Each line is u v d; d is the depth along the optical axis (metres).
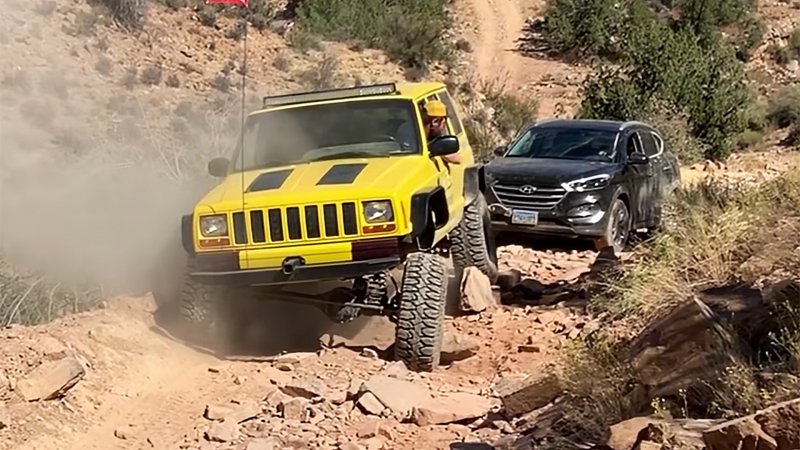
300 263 9.80
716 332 7.34
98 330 9.70
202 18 33.47
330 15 39.81
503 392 8.84
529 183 17.08
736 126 35.50
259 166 11.10
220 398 8.95
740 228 11.19
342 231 9.75
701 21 52.50
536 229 17.06
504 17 53.88
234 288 10.41
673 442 6.19
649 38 36.12
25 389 8.10
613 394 7.54
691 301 7.78
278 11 40.91
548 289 13.39
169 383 9.32
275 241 9.82
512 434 7.82
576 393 7.68
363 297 10.23
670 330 7.71
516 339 10.95
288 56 34.22
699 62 35.84
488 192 17.33
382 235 9.75
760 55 52.41
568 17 50.00
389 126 11.20
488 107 37.94
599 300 11.49
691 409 7.00
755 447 5.84
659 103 34.19
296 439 7.80
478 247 12.66
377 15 41.97
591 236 16.89
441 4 50.91
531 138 18.77
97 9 29.19
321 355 10.32
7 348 8.51
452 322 11.73
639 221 18.02
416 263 9.95
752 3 56.28
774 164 33.81
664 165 19.39
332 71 33.97
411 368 9.96
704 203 14.08
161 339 10.27
